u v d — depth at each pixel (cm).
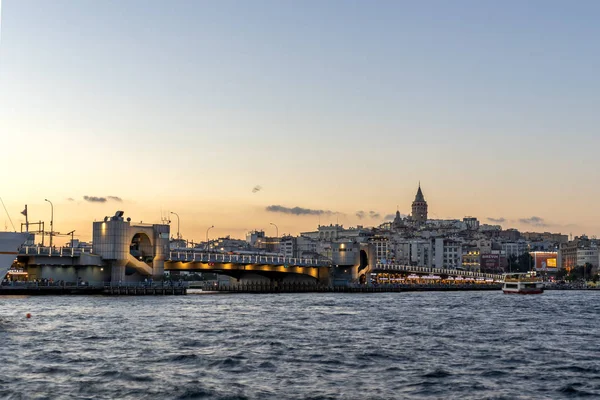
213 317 10556
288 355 6412
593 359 6381
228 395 4706
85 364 5797
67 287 16925
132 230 18388
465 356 6488
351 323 9831
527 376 5466
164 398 4628
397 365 5922
